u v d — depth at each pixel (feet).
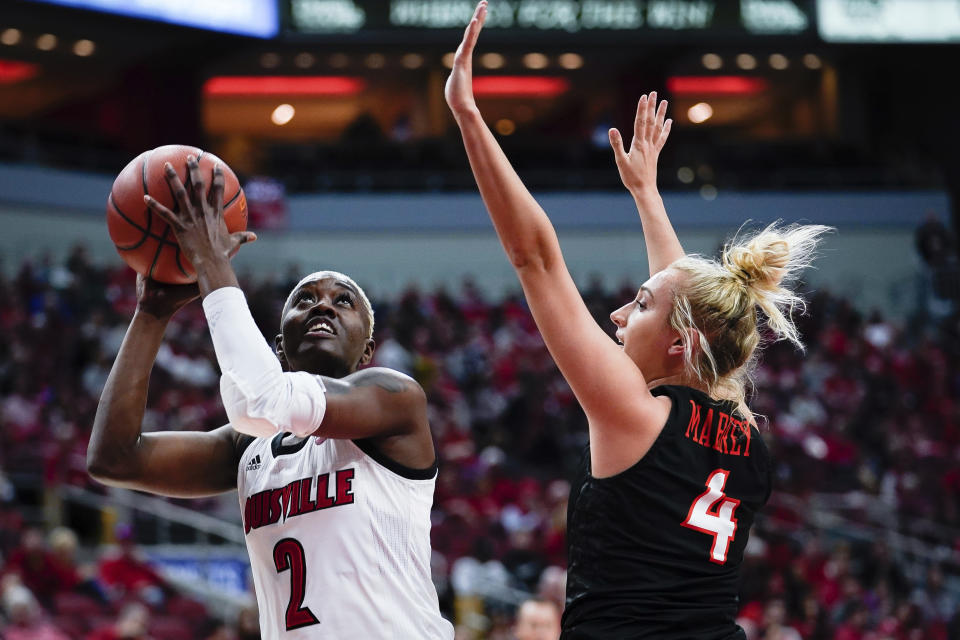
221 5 72.59
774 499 53.83
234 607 41.29
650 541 9.31
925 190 88.48
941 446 66.95
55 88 89.51
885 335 76.23
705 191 85.87
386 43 76.13
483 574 41.81
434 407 58.18
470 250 82.58
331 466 10.36
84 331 57.16
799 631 42.22
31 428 48.08
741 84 103.71
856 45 80.84
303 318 11.09
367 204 81.82
